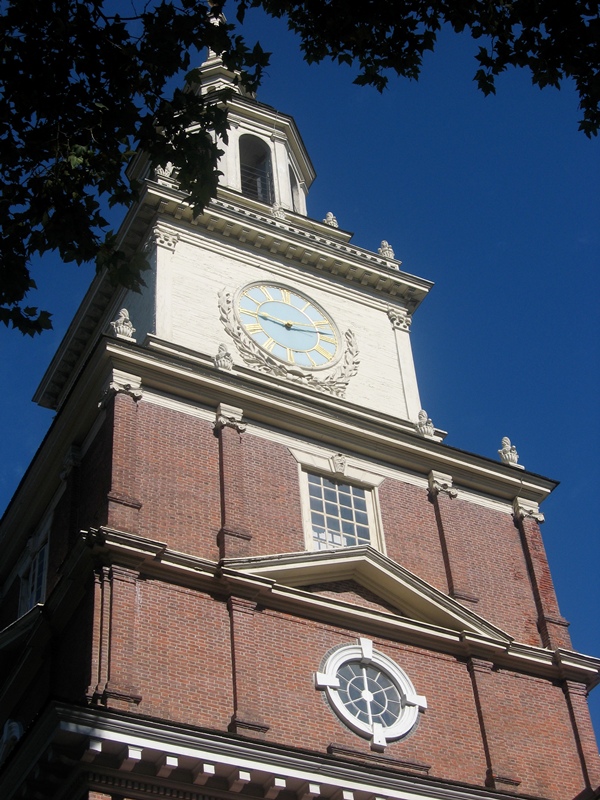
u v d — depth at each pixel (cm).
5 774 2200
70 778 2120
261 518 2697
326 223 3700
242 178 3916
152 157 1970
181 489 2652
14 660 2631
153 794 2130
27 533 3016
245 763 2183
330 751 2381
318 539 2748
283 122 4012
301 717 2405
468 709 2606
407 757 2458
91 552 2416
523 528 3025
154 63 1945
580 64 1908
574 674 2775
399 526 2878
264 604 2534
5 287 1866
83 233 1923
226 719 2325
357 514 2859
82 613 2431
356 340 3369
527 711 2661
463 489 3044
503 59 1952
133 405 2739
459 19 1942
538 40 1927
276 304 3319
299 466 2856
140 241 3388
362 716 2478
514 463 3177
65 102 1906
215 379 2858
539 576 2931
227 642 2434
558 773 2589
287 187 3853
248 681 2381
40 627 2512
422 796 2314
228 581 2494
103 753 2109
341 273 3503
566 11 1883
